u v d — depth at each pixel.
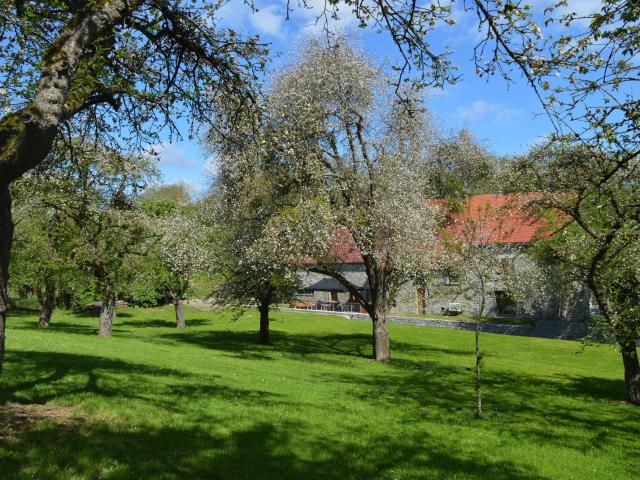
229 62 8.62
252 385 14.09
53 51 5.12
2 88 7.91
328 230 19.86
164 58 9.05
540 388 19.25
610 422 13.86
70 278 28.06
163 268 31.23
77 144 10.77
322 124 20.34
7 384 9.96
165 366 15.91
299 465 7.50
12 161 4.64
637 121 7.34
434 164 25.84
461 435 10.80
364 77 21.28
